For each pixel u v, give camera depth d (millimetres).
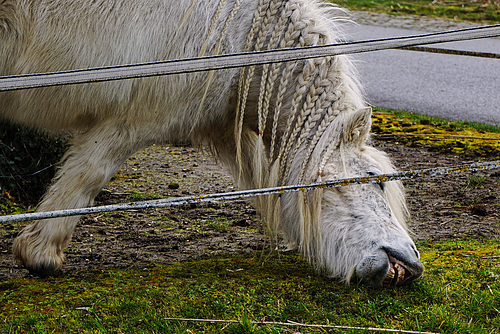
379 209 3758
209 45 4020
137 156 7402
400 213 4059
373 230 3678
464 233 5004
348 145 3867
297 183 3914
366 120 3803
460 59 12875
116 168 4164
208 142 4453
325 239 3791
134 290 3676
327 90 3939
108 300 3525
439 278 3883
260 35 3986
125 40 3977
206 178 6668
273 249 4387
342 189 3768
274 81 4004
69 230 4094
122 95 3986
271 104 4082
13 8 3990
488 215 5500
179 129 4164
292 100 3969
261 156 4047
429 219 5375
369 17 14758
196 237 4949
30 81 2957
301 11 4031
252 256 4441
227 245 4750
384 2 16656
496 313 3459
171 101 4016
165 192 6168
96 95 4020
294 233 4078
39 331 3166
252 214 5574
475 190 6172
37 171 5855
